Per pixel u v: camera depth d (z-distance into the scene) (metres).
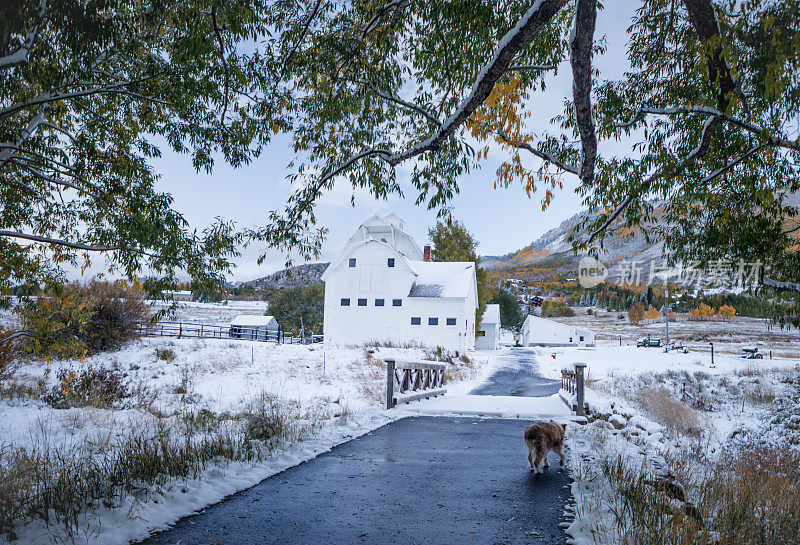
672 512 4.90
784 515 5.32
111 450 7.51
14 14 6.20
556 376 32.06
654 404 17.11
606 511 5.21
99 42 7.74
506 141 8.16
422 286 43.78
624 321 130.25
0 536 4.07
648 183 8.56
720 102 7.10
